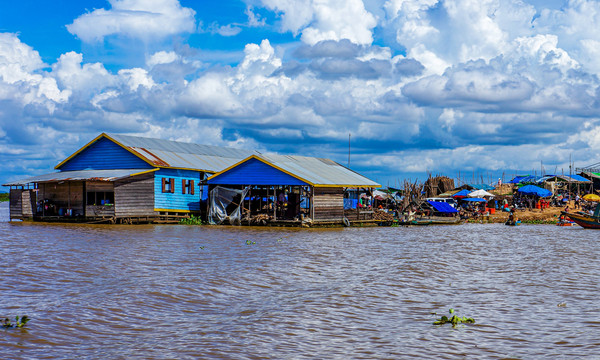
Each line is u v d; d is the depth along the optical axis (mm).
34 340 12797
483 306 17031
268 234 40844
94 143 54375
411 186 68250
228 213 52188
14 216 53906
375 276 22281
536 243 38219
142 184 50531
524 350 12664
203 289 18797
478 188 85562
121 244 31625
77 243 31938
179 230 43375
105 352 12156
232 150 70000
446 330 14227
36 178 52750
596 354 12406
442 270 24266
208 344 12828
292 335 13672
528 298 18281
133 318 14984
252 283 20125
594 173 92812
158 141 59531
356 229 49938
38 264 23359
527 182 88125
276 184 49219
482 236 44438
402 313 16047
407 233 46406
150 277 20719
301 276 21906
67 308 15734
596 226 53844
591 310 16578
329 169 58344
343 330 14172
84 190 50156
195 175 56500
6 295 17234
